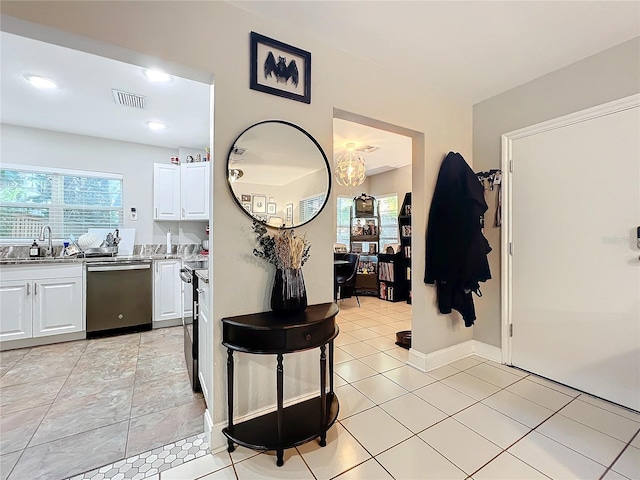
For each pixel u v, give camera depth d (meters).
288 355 1.69
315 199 1.76
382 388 2.05
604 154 1.88
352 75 1.91
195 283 2.00
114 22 1.23
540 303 2.20
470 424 1.65
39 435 1.57
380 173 5.74
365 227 5.62
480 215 2.27
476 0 1.47
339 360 2.54
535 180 2.22
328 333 1.51
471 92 2.42
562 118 2.06
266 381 1.62
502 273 2.42
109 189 3.78
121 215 3.84
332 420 1.51
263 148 1.59
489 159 2.52
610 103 1.85
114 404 1.87
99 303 3.13
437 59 1.98
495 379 2.17
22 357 2.59
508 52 1.90
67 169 3.52
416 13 1.56
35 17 1.10
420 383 2.12
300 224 1.71
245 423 1.51
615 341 1.85
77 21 1.17
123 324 3.25
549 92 2.14
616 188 1.84
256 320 1.44
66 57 2.09
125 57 1.31
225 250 1.50
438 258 2.25
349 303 4.83
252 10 1.54
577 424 1.64
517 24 1.64
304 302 1.57
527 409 1.79
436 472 1.31
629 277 1.79
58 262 2.94
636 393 1.76
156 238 4.03
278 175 1.64
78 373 2.29
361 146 3.93
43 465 1.36
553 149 2.12
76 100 2.71
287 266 1.53
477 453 1.42
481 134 2.57
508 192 2.39
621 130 1.81
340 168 3.66
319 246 1.79
